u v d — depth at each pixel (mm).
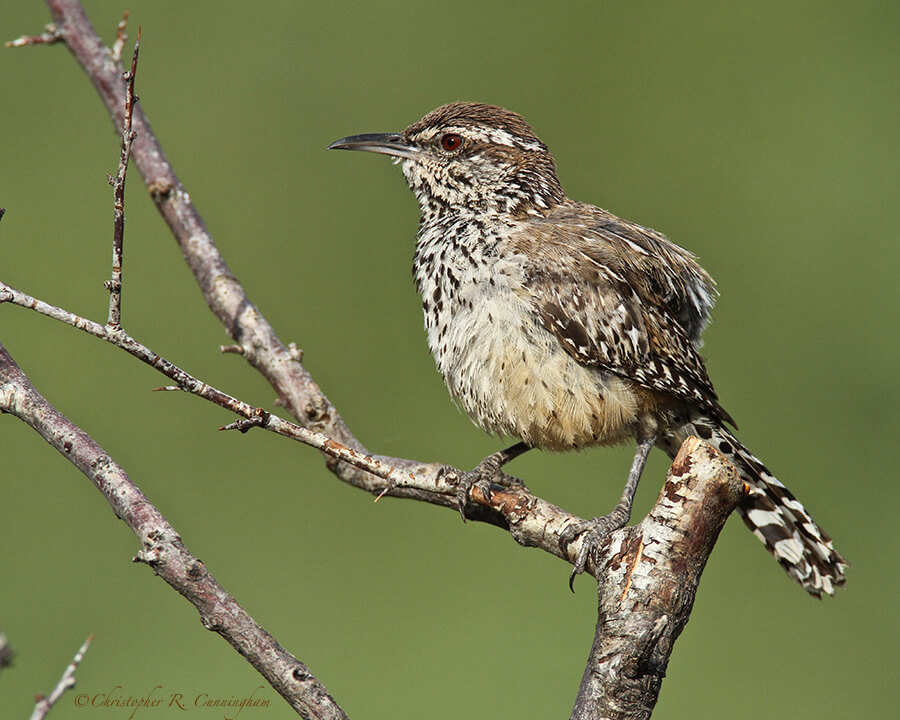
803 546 8125
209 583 4766
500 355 7281
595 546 6047
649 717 4961
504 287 7281
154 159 8180
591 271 7430
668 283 8141
